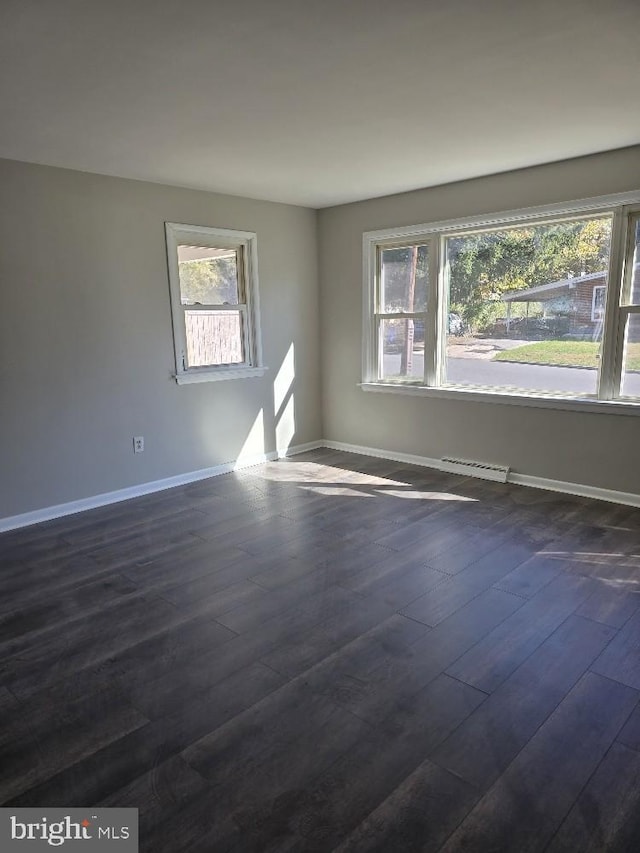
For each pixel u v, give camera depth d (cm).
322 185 443
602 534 346
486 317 454
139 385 434
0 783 173
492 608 266
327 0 181
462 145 343
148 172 394
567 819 157
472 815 159
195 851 149
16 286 364
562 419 417
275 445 543
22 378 373
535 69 237
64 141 320
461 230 451
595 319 398
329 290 550
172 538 356
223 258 483
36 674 225
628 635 243
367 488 447
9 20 188
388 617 261
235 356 500
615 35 208
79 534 366
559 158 378
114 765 179
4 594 290
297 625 256
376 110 280
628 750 181
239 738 189
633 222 369
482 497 419
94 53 214
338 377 561
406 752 181
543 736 187
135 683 219
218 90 252
